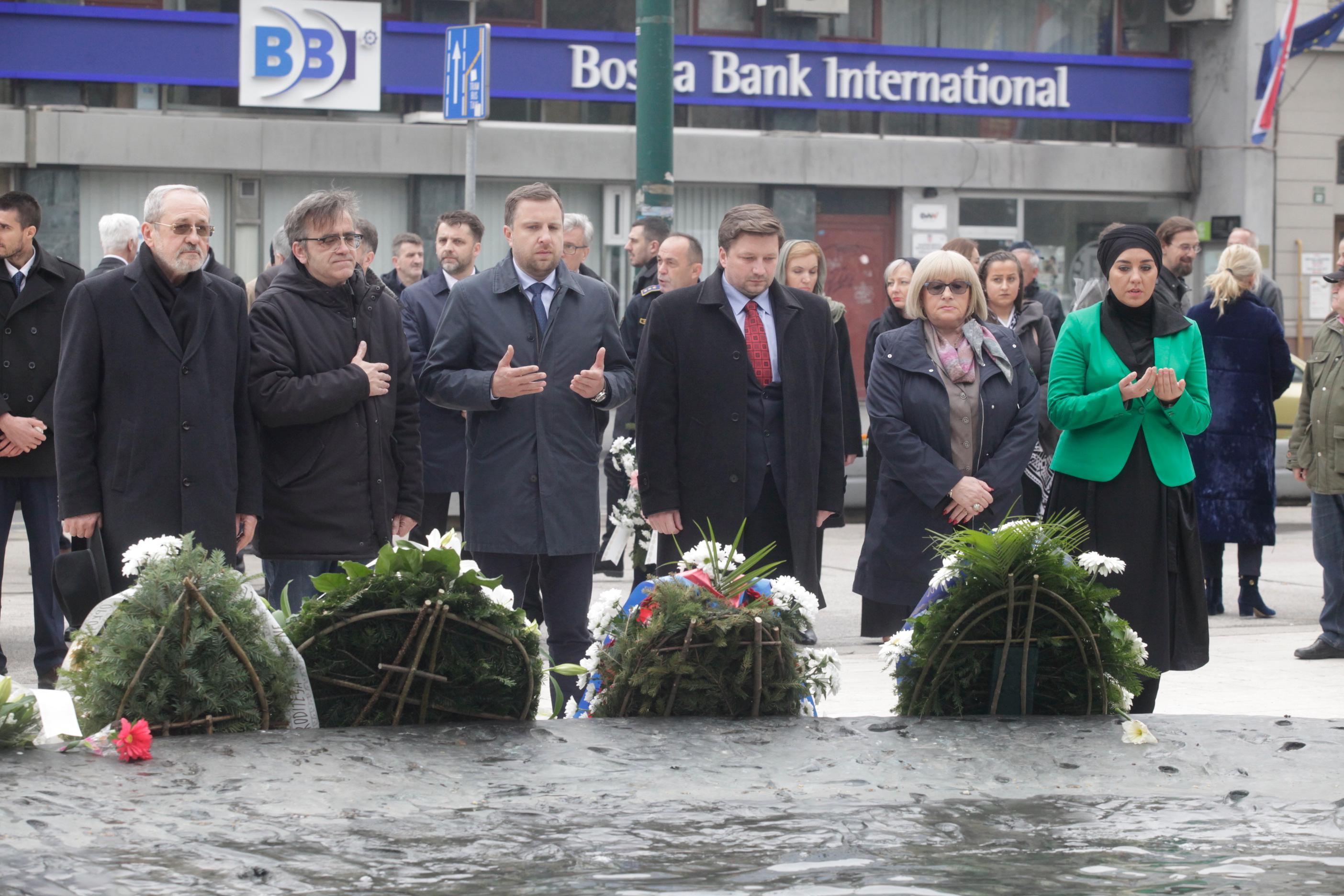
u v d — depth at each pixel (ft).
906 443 23.22
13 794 11.77
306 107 76.23
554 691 16.11
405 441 21.95
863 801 12.50
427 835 11.27
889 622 23.84
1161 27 93.91
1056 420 21.29
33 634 30.50
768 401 21.74
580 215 34.35
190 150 74.38
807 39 86.17
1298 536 48.47
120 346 19.89
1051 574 15.21
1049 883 10.28
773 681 15.25
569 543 22.22
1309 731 14.43
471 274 30.01
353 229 21.13
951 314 23.72
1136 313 21.63
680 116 84.07
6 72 72.08
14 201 25.73
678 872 10.44
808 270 31.14
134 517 19.77
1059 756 13.71
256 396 20.43
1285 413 52.54
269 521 20.85
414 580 14.52
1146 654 18.42
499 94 80.48
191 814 11.51
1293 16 89.56
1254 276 33.99
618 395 22.68
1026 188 90.17
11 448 25.40
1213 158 93.40
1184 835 11.64
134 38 73.77
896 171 87.10
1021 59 89.86
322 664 14.61
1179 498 20.97
